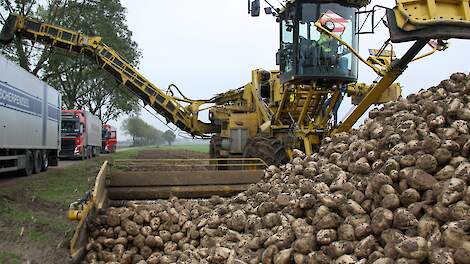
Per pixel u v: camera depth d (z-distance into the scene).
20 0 29.45
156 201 8.34
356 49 10.98
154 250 7.17
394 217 4.55
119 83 18.08
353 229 4.78
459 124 5.13
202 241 6.67
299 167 7.00
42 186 14.26
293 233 5.25
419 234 4.25
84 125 33.00
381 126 6.27
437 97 6.15
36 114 18.62
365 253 4.48
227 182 8.91
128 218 7.30
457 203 4.12
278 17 11.80
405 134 5.55
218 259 5.71
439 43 8.94
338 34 10.75
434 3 7.51
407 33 7.62
